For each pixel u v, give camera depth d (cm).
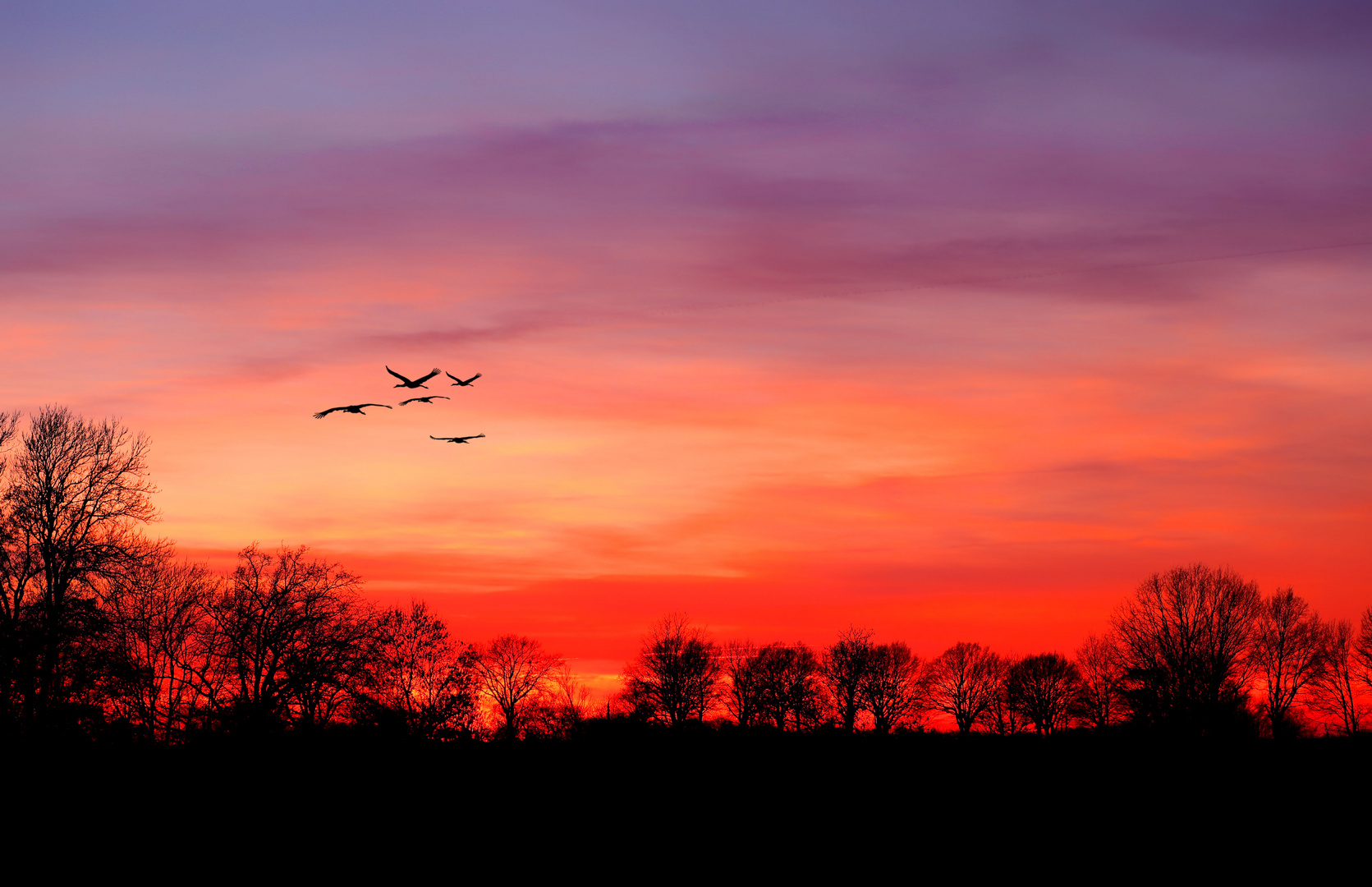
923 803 6009
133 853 4862
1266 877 4734
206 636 6494
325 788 5975
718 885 4675
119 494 6197
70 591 5872
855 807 5931
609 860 4991
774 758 7150
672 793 6175
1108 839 5334
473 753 7044
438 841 5222
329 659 6462
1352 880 4694
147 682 6094
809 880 4731
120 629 6234
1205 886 4619
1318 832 5412
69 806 5353
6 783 5356
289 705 6350
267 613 6462
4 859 4719
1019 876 4769
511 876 4756
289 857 4931
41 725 5534
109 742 5797
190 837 5106
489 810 5750
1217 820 5647
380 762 6406
